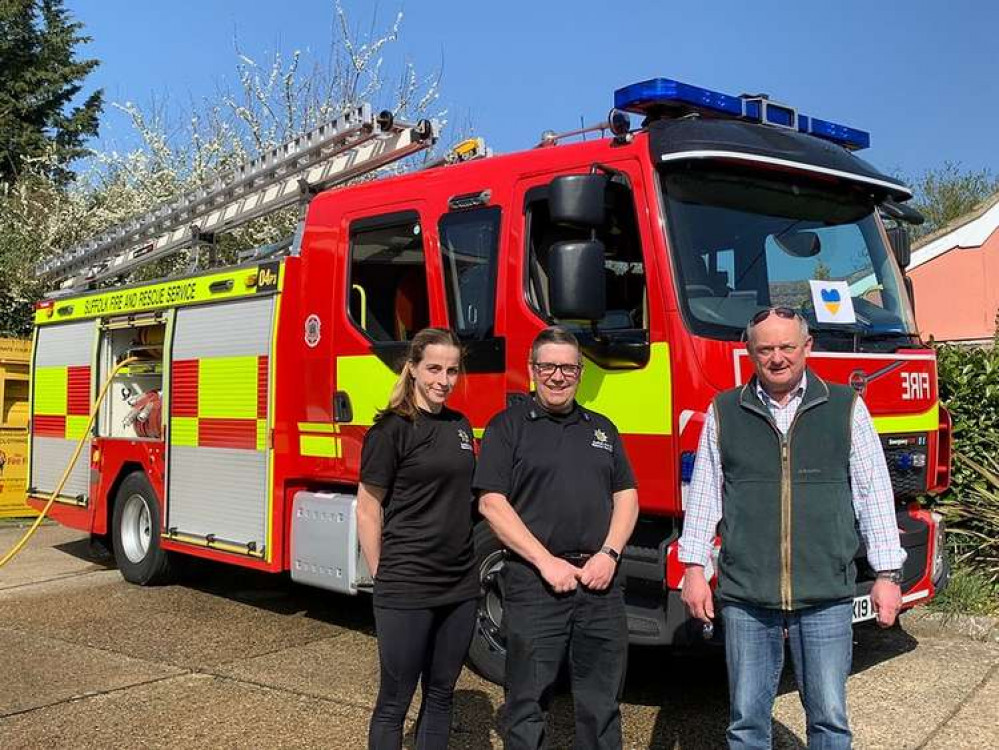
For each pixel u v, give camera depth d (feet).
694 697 17.38
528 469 11.63
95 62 112.88
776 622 11.18
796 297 16.70
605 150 16.51
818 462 10.91
